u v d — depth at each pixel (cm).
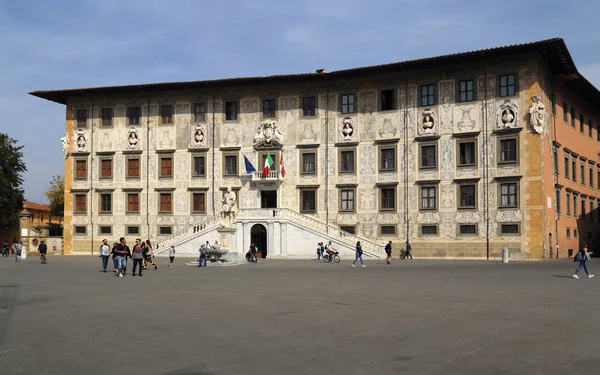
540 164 5591
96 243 7019
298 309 2012
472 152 5925
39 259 6231
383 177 6247
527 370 1157
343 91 6444
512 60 5747
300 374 1128
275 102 6638
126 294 2533
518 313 1903
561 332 1559
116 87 6831
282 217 6216
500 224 5741
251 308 2044
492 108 5825
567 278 3316
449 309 2000
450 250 5938
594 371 1149
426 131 6091
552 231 5850
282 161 6512
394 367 1181
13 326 1673
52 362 1226
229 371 1152
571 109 6738
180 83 6656
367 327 1642
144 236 6875
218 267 4688
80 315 1886
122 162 6994
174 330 1600
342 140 6406
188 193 6781
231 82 6581
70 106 7188
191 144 6812
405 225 6128
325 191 6438
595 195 7369
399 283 3031
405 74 6206
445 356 1277
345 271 4066
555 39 5319
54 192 11819
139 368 1176
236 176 6688
